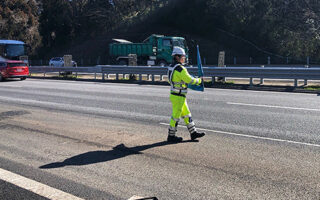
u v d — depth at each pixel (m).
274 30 35.28
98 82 20.12
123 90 14.80
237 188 4.06
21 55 30.89
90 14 52.41
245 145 5.86
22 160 5.29
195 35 43.50
